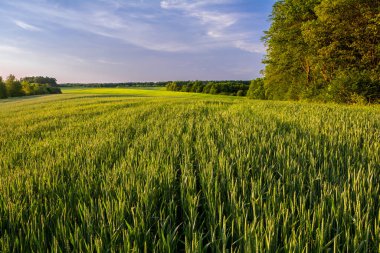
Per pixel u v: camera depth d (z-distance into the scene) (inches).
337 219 73.4
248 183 103.7
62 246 70.0
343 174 108.0
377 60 936.3
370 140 174.7
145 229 74.3
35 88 4160.9
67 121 434.3
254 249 61.0
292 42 1362.0
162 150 160.4
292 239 63.6
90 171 124.6
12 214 82.2
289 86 1734.7
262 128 229.8
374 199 85.7
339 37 978.1
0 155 189.0
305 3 1226.0
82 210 82.7
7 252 66.5
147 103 914.7
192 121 325.7
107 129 295.9
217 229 76.2
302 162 125.0
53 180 110.6
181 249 74.0
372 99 812.6
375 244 63.2
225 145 166.2
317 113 379.6
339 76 930.7
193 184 102.0
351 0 848.9
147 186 94.2
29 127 372.8
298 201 89.1
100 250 63.9
